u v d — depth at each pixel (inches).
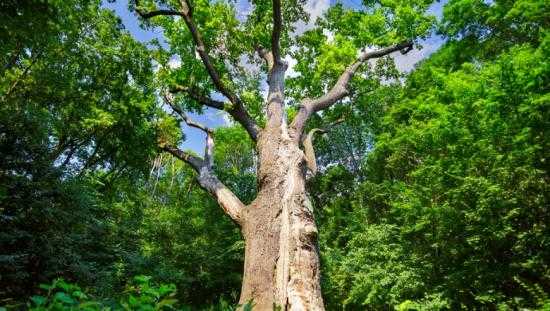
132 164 761.6
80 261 394.0
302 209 366.0
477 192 405.4
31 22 333.1
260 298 317.1
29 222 368.8
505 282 386.6
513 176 378.9
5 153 377.7
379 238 655.8
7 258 306.5
